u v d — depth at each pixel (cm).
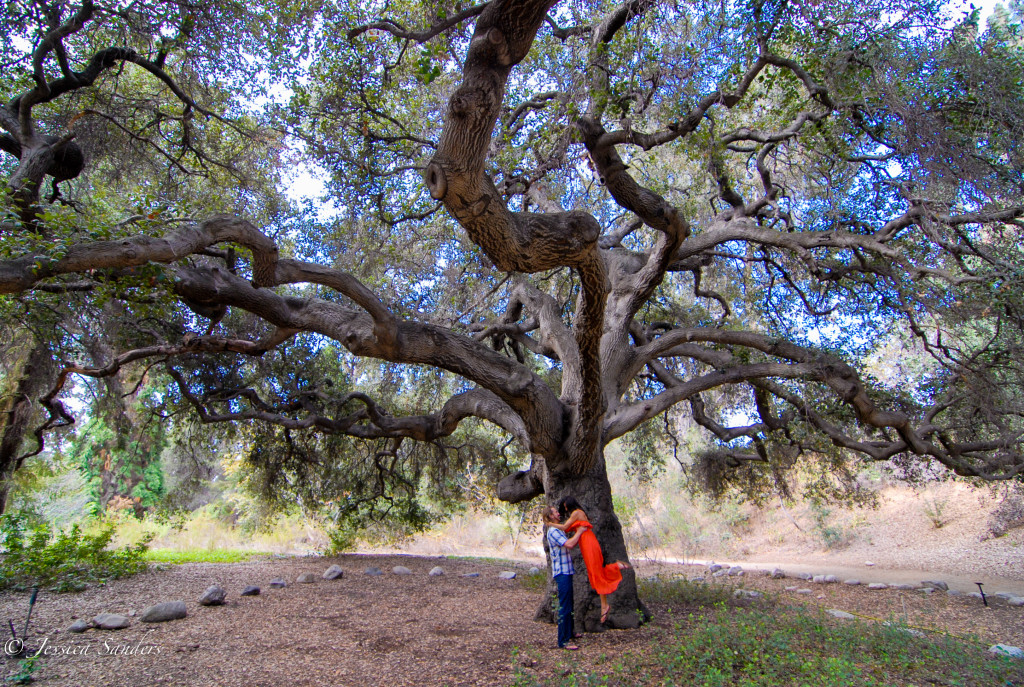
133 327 1119
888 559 1798
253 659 555
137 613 730
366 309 620
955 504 2059
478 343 713
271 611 772
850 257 1011
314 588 973
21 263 441
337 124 974
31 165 738
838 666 493
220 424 1420
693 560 2012
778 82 809
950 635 674
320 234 1186
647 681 490
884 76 711
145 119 1169
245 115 1150
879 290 995
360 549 1966
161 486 2262
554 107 766
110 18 902
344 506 1497
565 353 875
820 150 902
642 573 1383
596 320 605
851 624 707
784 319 1198
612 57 732
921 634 704
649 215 720
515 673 498
